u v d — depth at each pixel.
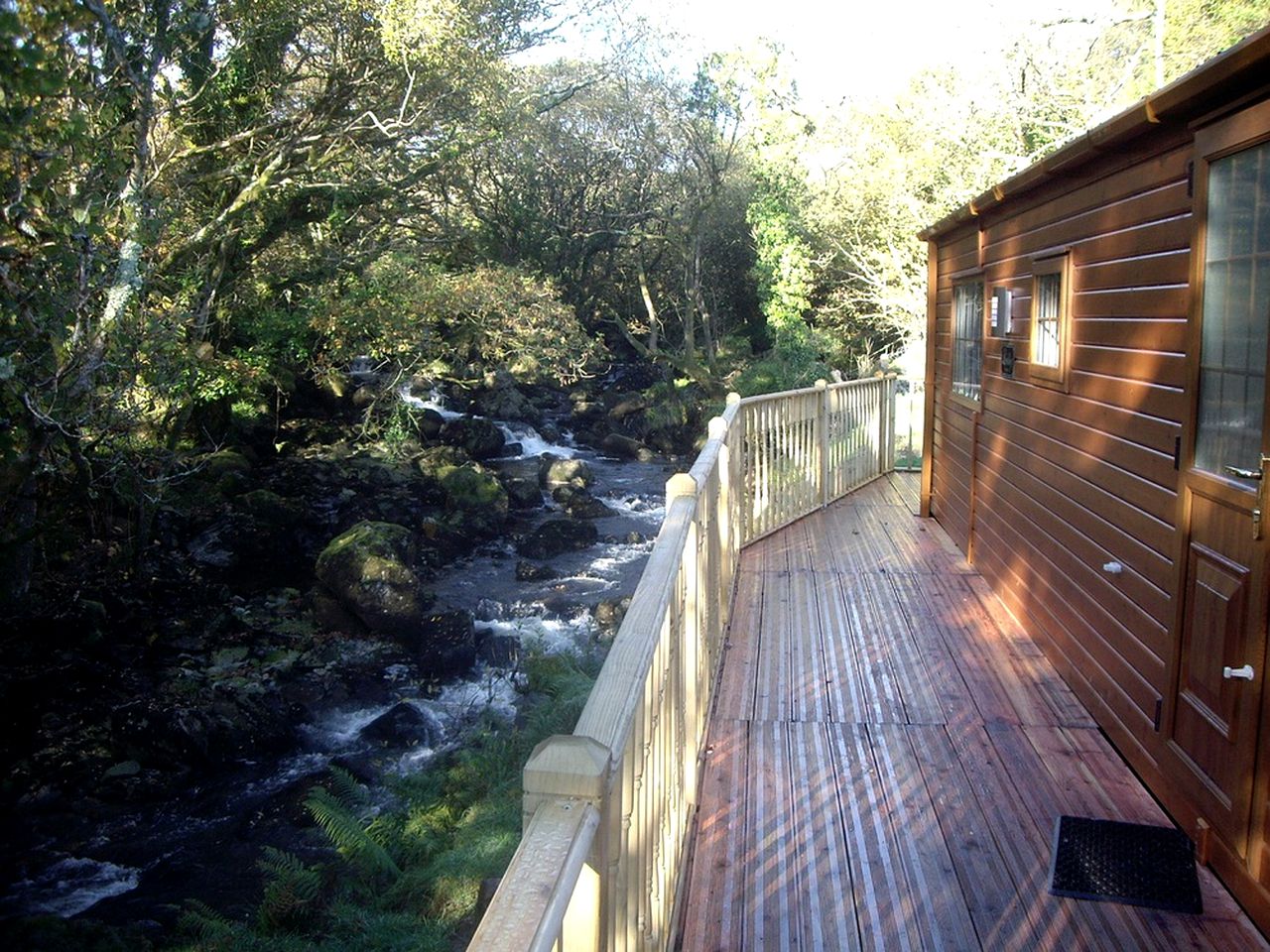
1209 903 2.81
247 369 14.03
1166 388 3.38
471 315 16.56
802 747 3.90
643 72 22.42
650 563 2.75
